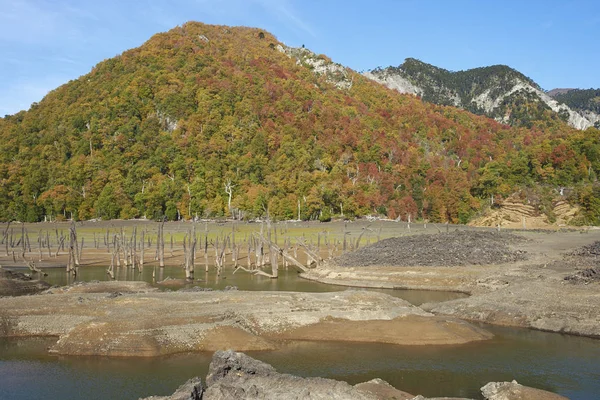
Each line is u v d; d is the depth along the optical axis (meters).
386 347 35.47
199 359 33.03
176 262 85.94
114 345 34.19
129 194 151.38
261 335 37.47
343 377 29.70
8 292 52.34
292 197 153.75
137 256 89.69
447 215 167.25
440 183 179.00
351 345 35.91
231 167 164.12
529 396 25.55
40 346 35.69
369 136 196.38
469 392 27.44
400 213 160.62
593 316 40.62
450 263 68.56
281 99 199.88
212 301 43.34
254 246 91.75
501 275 60.03
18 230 126.19
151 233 119.00
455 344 36.25
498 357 33.34
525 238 91.44
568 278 52.47
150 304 41.97
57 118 187.38
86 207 147.75
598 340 37.50
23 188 154.12
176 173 158.25
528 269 61.97
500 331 40.25
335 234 115.19
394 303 44.03
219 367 26.81
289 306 42.03
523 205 162.12
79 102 190.75
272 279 68.75
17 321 39.34
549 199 162.25
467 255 71.56
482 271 63.59
